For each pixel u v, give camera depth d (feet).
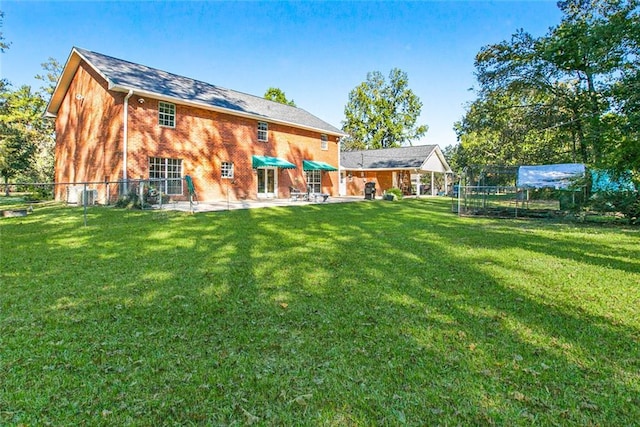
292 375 8.82
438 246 25.79
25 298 14.19
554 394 8.02
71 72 65.82
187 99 62.23
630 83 45.96
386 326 11.70
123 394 8.02
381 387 8.31
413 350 10.06
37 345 10.25
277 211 51.70
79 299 14.14
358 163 116.88
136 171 56.80
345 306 13.52
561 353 9.91
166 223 36.96
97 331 11.24
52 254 22.27
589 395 7.98
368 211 54.13
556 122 64.80
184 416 7.31
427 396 7.95
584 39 51.93
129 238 28.09
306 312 12.90
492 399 7.84
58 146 73.46
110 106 57.88
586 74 58.03
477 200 56.44
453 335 11.05
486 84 67.15
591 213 45.65
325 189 95.96
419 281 16.83
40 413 7.36
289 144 84.23
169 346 10.29
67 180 70.13
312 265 19.84
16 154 98.73
